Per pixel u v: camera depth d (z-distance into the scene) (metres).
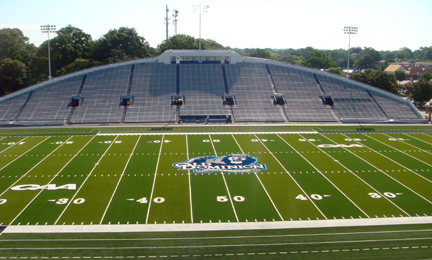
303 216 26.17
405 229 24.42
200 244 22.44
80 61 92.81
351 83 70.06
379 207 27.72
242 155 40.53
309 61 151.00
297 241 22.88
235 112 60.44
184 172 35.03
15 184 31.62
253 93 65.44
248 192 30.36
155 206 27.61
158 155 40.34
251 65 72.56
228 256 21.27
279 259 21.05
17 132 51.00
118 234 23.55
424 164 37.88
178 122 57.62
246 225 24.80
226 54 72.25
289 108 62.38
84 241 22.70
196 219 25.59
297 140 47.47
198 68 70.50
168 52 71.62
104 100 62.12
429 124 58.88
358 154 41.28
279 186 31.72
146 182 32.44
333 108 63.03
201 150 42.34
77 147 43.25
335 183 32.53
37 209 26.92
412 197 29.58
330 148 43.69
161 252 21.59
